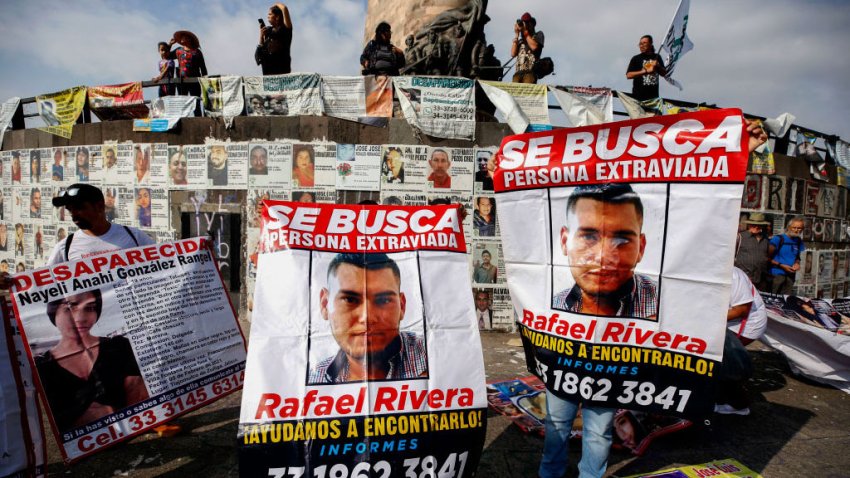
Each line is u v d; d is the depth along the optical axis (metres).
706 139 2.18
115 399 2.50
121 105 6.44
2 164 7.49
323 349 2.11
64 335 2.41
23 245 7.34
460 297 2.31
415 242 2.34
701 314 2.19
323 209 2.36
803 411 3.75
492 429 3.23
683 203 2.23
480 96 6.42
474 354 2.23
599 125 2.40
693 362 2.21
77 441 2.37
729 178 2.13
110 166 6.39
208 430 3.16
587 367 2.37
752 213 6.89
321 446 1.99
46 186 6.97
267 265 2.21
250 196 5.84
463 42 6.49
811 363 4.34
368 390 2.09
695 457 2.94
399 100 5.75
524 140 2.57
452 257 2.36
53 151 6.84
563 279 2.46
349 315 2.18
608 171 2.38
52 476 2.58
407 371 2.15
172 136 6.05
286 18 6.51
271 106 5.81
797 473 2.78
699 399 2.20
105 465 2.71
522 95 5.86
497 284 5.93
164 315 2.71
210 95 5.88
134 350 2.59
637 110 6.13
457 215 2.41
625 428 3.07
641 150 2.31
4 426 2.16
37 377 2.31
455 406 2.14
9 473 2.17
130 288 2.63
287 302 2.15
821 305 4.61
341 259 2.26
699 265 2.20
